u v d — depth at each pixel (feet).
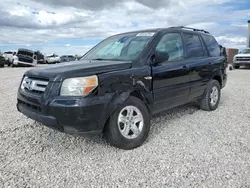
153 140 11.10
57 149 10.16
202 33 16.30
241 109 16.83
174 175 8.02
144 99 10.73
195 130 12.42
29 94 9.69
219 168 8.41
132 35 13.08
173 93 12.36
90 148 10.25
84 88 8.69
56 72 9.21
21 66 74.23
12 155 9.53
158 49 11.69
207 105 15.98
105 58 12.32
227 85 28.89
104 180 7.76
